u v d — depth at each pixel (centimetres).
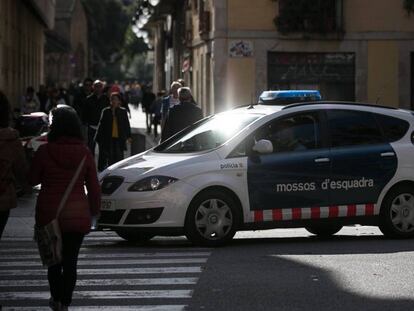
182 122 1753
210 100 3497
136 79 13150
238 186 1270
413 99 3412
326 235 1450
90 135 2297
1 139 896
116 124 2102
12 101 3875
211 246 1269
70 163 833
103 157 2112
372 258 1164
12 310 884
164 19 5588
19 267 1148
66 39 8812
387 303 895
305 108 1336
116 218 1263
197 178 1255
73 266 831
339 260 1149
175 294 946
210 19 3450
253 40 3325
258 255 1198
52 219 820
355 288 968
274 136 1306
